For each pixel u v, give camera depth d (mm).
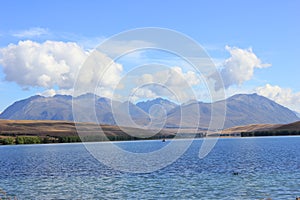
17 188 43062
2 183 47844
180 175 51219
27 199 36406
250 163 68375
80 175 54844
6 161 93000
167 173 53562
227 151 112125
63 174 57062
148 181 45969
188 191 38281
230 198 34312
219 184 42312
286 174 49844
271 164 65125
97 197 36781
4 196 37625
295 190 37188
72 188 42312
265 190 37594
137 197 36125
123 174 52469
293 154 89375
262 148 122812
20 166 75750
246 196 34938
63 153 122875
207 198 34594
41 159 95562
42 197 37281
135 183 44656
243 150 115125
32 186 44500
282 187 39062
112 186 42969
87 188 42062
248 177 47688
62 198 36750
